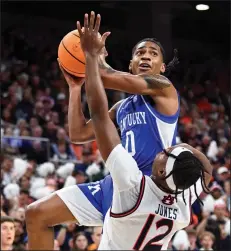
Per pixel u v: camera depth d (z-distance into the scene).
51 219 4.42
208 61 22.48
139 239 3.54
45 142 13.01
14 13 19.92
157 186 3.49
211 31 21.73
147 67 4.51
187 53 22.19
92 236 9.02
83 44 3.64
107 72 4.00
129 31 19.58
